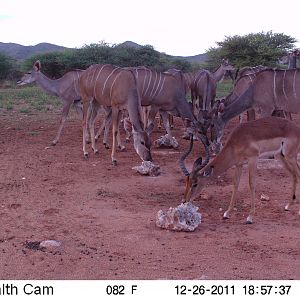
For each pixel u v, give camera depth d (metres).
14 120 16.89
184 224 6.98
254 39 43.38
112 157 10.56
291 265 5.96
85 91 11.23
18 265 5.86
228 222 7.41
